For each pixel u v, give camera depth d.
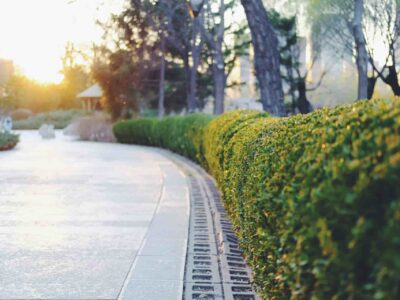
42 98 45.97
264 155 2.87
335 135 1.84
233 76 24.05
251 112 6.64
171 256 4.00
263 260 2.78
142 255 4.02
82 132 24.78
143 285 3.31
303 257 1.68
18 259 3.83
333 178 1.56
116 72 23.67
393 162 1.32
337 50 10.96
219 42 16.33
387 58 8.02
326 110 2.57
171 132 16.12
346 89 11.31
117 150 17.25
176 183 8.48
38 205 6.17
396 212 1.24
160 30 20.50
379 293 1.25
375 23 8.12
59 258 3.88
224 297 3.21
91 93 31.80
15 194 7.06
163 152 16.23
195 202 6.63
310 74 13.58
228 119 6.59
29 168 10.70
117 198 6.82
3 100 36.53
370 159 1.46
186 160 13.18
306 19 12.53
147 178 9.15
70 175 9.45
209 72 24.09
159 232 4.82
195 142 11.32
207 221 5.46
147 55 23.06
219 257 4.10
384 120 1.57
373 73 8.26
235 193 4.34
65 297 3.05
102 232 4.77
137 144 21.44
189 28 20.14
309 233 1.64
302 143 2.17
